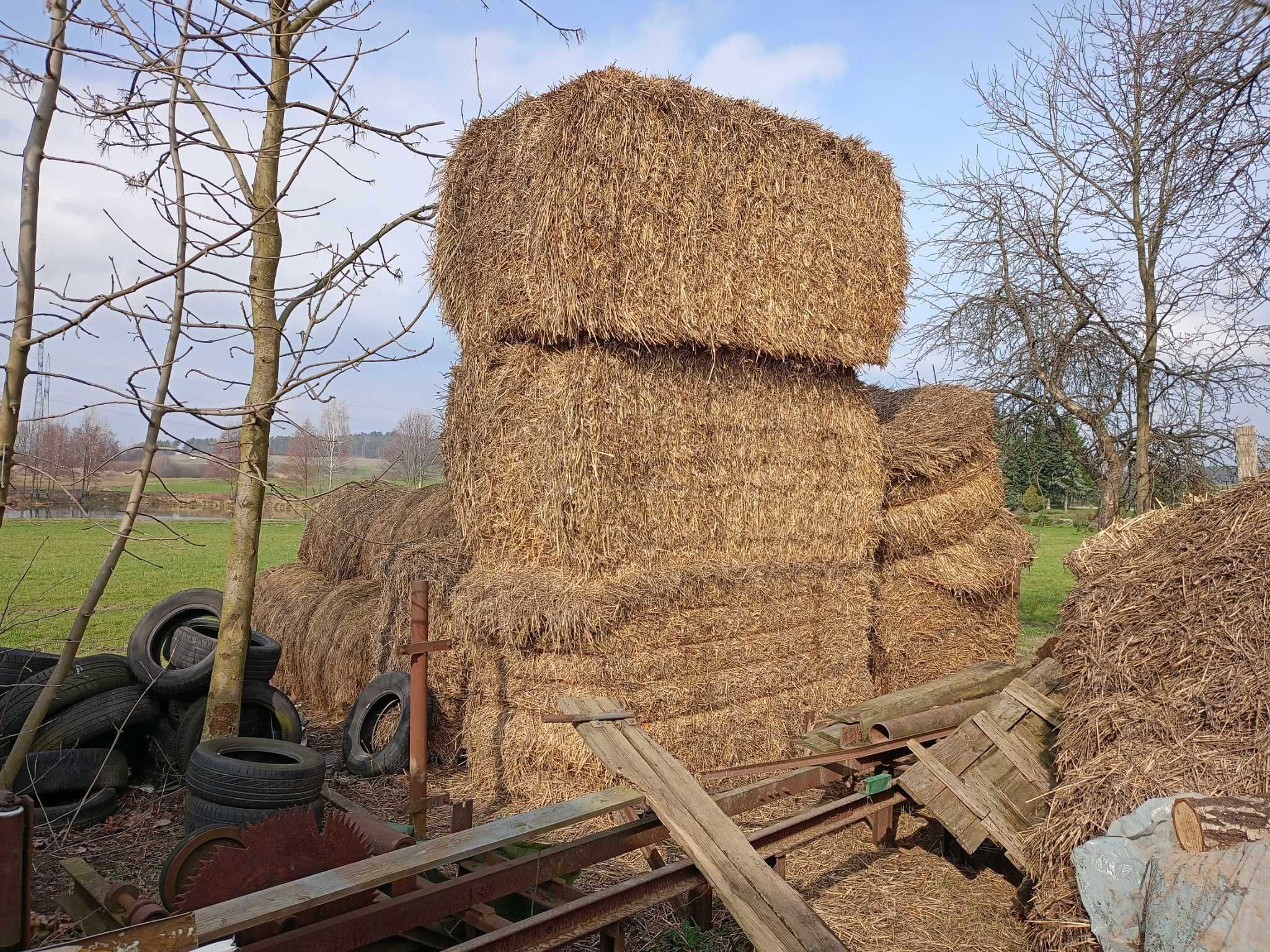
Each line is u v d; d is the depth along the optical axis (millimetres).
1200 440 12711
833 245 6695
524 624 5500
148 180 3975
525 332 5641
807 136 6523
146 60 3768
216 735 5430
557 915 3049
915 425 8305
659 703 5809
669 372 5957
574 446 5477
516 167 5723
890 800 5074
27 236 3537
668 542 6000
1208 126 8531
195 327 3967
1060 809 3883
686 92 5730
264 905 2488
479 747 6031
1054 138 12883
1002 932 4223
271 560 22594
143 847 4965
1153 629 4094
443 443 6574
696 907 4129
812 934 2955
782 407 6676
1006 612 8516
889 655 7953
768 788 4449
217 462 4309
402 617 7059
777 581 6547
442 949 3371
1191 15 7883
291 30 5352
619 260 5445
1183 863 3068
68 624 11898
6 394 3525
